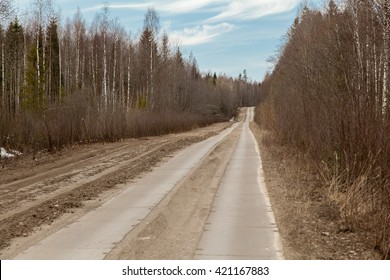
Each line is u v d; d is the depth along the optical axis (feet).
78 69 241.55
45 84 210.59
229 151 119.44
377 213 37.52
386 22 67.97
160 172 75.82
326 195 50.75
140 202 50.49
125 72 257.96
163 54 278.26
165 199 51.62
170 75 287.69
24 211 46.80
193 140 160.04
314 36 106.93
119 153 108.47
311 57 96.99
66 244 34.68
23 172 79.87
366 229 36.42
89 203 50.70
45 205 49.42
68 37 253.65
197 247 33.50
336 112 57.16
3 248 34.17
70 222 41.88
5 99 170.50
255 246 33.55
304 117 87.10
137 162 88.99
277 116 142.20
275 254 31.58
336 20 93.09
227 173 76.13
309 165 69.46
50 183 65.51
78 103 154.30
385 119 47.44
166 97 271.28
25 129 113.29
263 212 45.21
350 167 50.80
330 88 63.72
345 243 33.94
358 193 43.19
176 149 120.88
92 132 143.64
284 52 163.53
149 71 253.24
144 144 136.87
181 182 63.87
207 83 513.86
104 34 206.18
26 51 225.97
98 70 242.78
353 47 74.69
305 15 148.66
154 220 41.52
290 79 125.49
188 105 341.21
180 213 46.60
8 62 206.18
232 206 48.75
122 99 226.79
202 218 43.68
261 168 81.35
